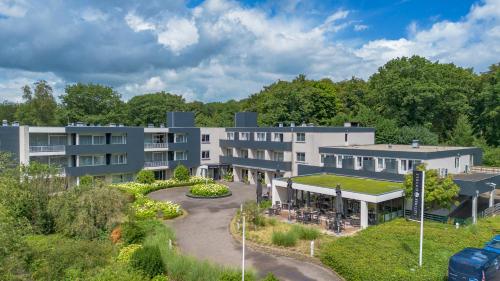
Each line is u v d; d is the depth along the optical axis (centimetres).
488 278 1720
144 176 4784
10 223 1969
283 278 1977
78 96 7969
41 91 8450
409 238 2372
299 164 4506
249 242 2578
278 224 3005
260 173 5347
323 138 4588
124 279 1725
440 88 5697
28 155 4191
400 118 6122
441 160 3534
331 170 4072
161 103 9356
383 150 3688
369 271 1797
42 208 2700
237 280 1688
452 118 6475
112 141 4981
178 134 5659
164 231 2664
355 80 9100
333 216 3119
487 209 3234
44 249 2084
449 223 2836
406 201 3228
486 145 5953
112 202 2636
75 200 2653
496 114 5997
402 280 1697
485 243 2247
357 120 6175
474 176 3481
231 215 3438
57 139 4559
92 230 2525
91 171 4669
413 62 6266
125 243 2358
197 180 5166
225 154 6047
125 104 9294
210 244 2591
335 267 2030
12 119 9681
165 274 1920
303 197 3747
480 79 6794
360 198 2888
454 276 1744
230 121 9969
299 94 7556
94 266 1992
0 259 1727
